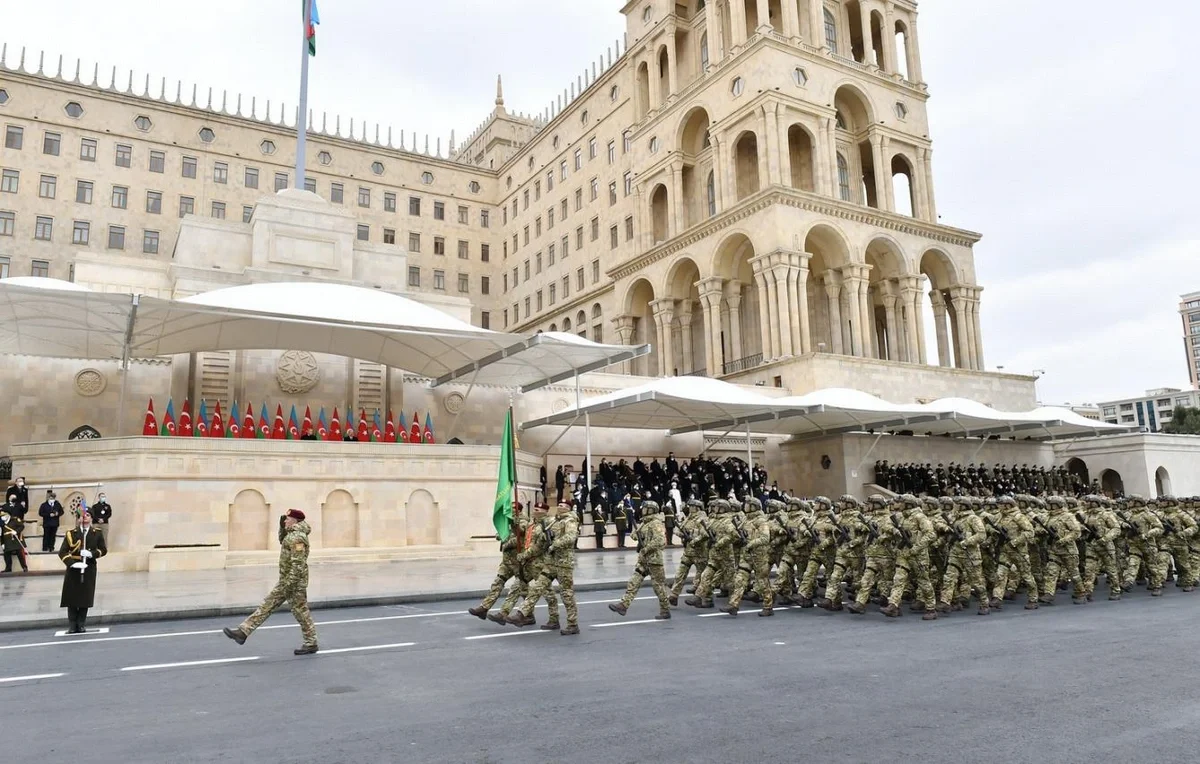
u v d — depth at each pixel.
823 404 35.38
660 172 59.16
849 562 15.77
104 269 35.81
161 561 23.03
